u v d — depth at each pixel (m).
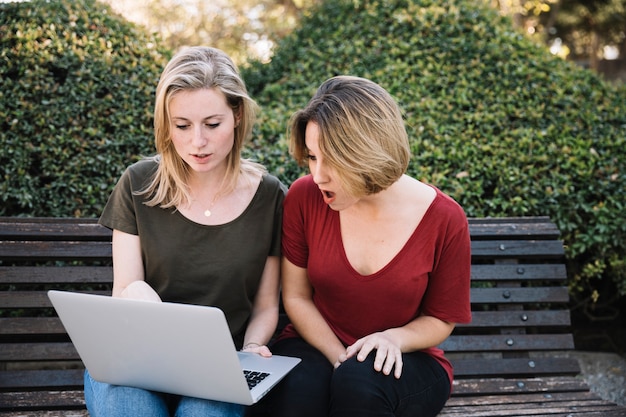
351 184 1.66
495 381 2.28
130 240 1.89
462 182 2.89
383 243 1.82
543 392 2.27
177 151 1.80
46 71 2.89
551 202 2.88
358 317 1.87
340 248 1.83
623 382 3.00
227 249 1.88
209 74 1.73
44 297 2.21
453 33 3.58
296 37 4.21
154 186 1.89
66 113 2.86
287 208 1.92
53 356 2.16
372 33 3.76
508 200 2.90
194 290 1.89
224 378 1.47
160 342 1.46
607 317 3.40
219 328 1.39
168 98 1.72
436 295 1.85
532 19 9.61
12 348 2.14
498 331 2.41
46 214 2.81
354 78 1.74
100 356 1.57
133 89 3.00
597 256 3.02
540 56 3.54
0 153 2.74
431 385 1.76
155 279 1.90
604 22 10.45
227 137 1.78
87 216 2.80
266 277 1.98
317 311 1.92
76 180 2.81
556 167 2.97
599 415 2.07
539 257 2.44
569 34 11.15
